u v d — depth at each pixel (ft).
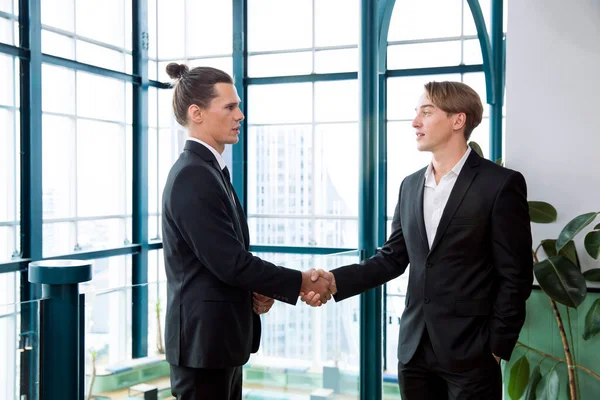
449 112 6.65
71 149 25.79
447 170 6.79
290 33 28.71
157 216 31.22
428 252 6.73
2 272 21.81
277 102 28.99
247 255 5.87
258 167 29.48
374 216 10.22
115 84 27.91
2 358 5.60
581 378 11.14
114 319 6.86
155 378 7.34
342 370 9.95
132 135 28.86
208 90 6.11
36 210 22.98
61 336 5.63
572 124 10.83
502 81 19.48
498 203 6.39
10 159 22.58
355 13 27.48
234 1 28.89
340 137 27.94
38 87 22.93
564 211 10.92
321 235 28.55
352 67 27.66
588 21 10.69
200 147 6.06
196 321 5.80
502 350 6.38
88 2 26.53
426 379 6.93
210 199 5.75
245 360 6.10
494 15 19.19
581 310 11.11
